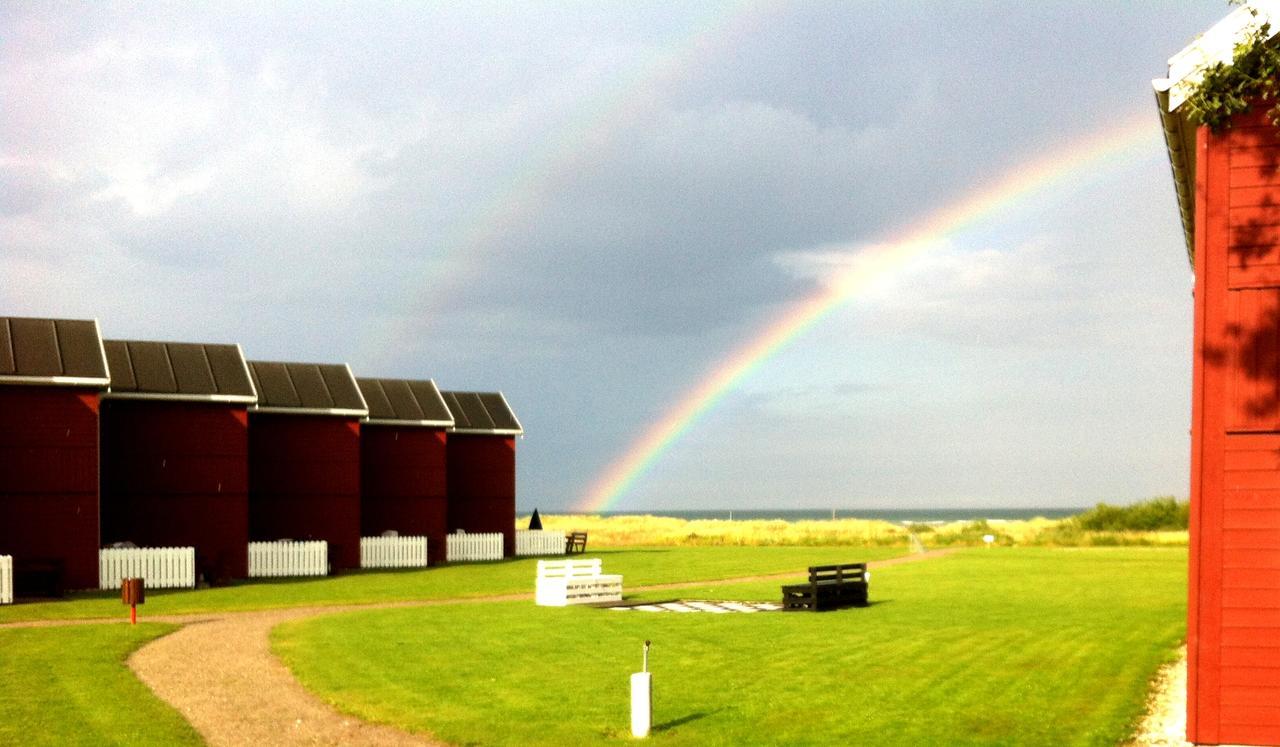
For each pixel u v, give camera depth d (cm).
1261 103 1535
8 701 1717
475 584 3891
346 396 4772
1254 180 1536
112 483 3997
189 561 3772
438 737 1545
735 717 1641
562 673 1983
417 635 2439
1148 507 7631
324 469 4656
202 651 2220
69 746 1459
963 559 5019
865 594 3103
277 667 2050
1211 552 1527
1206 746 1498
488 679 1928
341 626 2594
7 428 3519
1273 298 1523
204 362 4269
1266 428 1517
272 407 4553
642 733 1539
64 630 2478
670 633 2469
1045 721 1588
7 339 3625
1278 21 1489
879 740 1498
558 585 3119
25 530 3522
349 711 1694
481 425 5591
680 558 5209
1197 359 1548
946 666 2022
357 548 4688
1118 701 1714
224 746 1483
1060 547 6231
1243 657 1503
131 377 4069
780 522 10600
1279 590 1499
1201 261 1551
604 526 10344
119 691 1795
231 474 4166
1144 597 3241
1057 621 2664
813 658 2123
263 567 4222
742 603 3170
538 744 1505
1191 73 1539
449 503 5538
